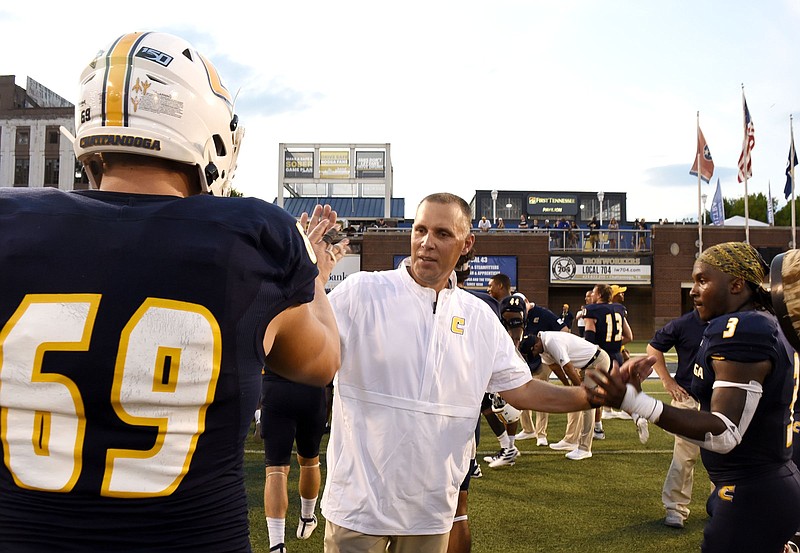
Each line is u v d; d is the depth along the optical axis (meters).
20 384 0.99
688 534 4.34
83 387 0.98
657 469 6.24
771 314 2.48
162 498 1.00
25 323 0.99
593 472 6.11
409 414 2.32
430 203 2.46
